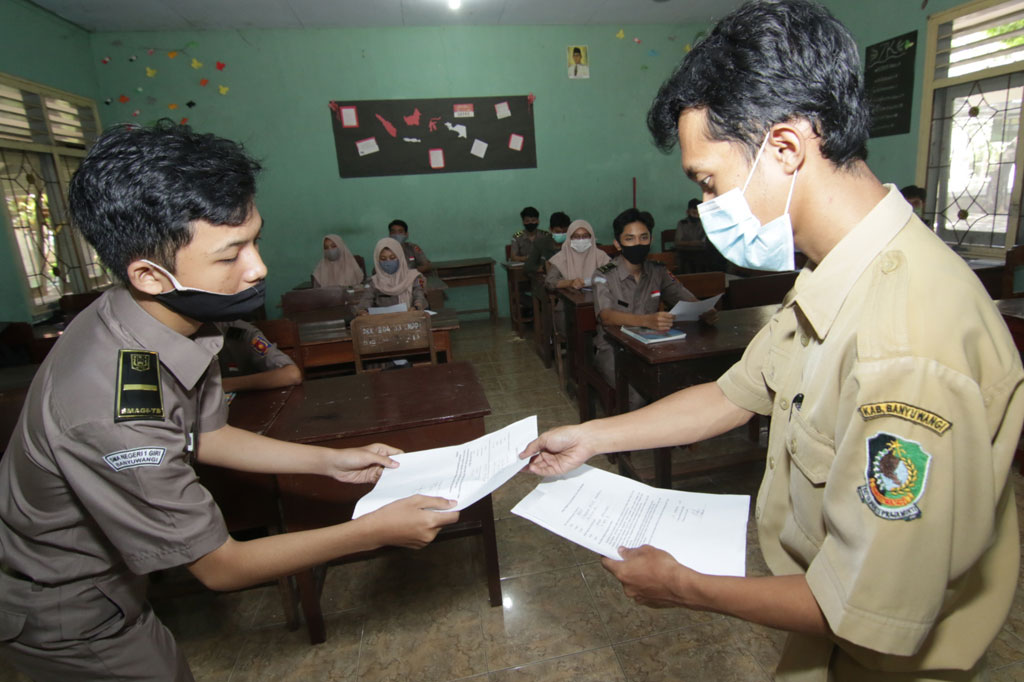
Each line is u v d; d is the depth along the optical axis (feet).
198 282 2.34
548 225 19.80
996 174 13.29
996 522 1.84
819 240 1.87
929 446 1.47
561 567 6.21
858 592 1.55
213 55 16.97
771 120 1.73
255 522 5.14
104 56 16.35
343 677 4.93
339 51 17.51
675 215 20.58
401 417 4.95
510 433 3.64
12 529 2.59
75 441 2.26
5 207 12.33
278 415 5.14
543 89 18.83
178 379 2.61
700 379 6.79
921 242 1.68
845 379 1.71
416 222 18.99
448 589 5.97
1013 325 6.80
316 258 18.69
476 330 18.38
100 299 2.63
